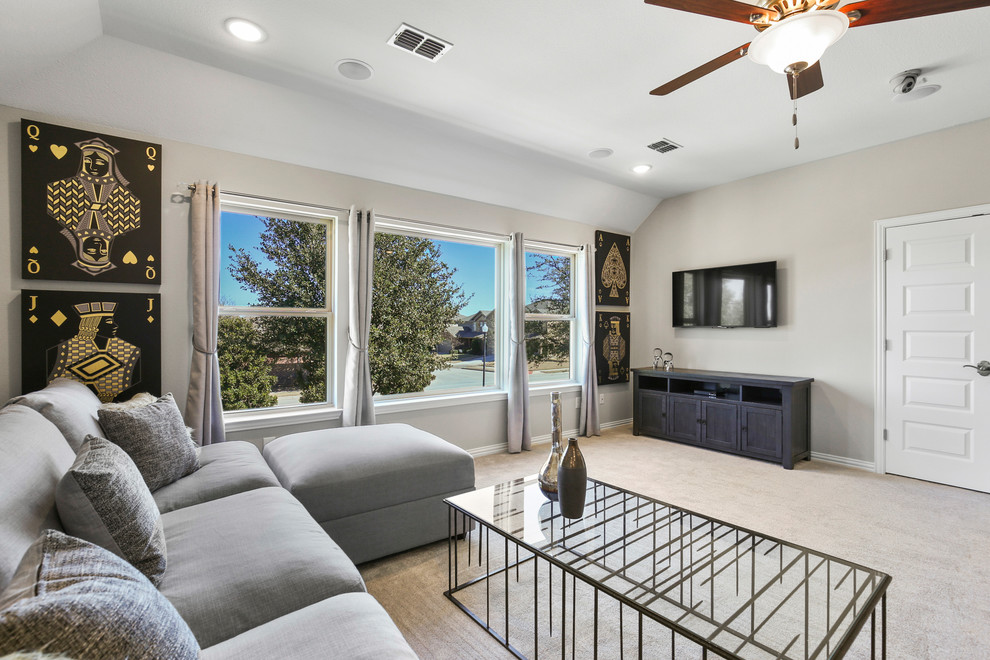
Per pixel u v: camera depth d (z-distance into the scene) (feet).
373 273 12.40
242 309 10.57
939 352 11.39
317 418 11.16
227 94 9.10
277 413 10.93
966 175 11.03
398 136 11.25
